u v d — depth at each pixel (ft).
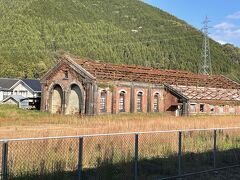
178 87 207.82
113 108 181.68
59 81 186.91
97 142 50.75
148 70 215.10
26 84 255.70
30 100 215.31
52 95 191.21
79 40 576.61
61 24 602.85
